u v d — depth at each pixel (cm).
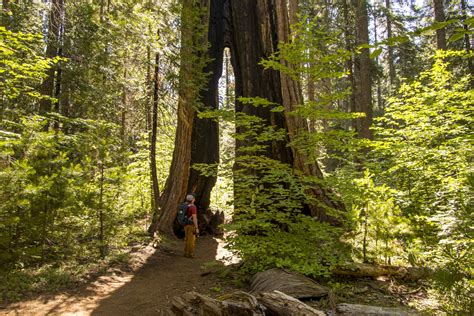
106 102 1238
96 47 1191
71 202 689
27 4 1116
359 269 543
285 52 679
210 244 1080
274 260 573
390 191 636
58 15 1227
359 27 1548
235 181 695
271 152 933
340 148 705
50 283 601
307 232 620
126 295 575
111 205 805
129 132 1352
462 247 407
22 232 646
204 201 1266
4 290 542
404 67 2027
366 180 605
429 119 779
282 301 380
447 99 770
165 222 1091
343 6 1828
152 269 753
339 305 414
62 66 1175
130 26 1096
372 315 381
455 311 339
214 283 627
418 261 547
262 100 722
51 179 672
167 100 1237
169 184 1140
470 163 620
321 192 814
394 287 503
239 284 598
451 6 1658
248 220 628
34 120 869
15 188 637
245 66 1057
